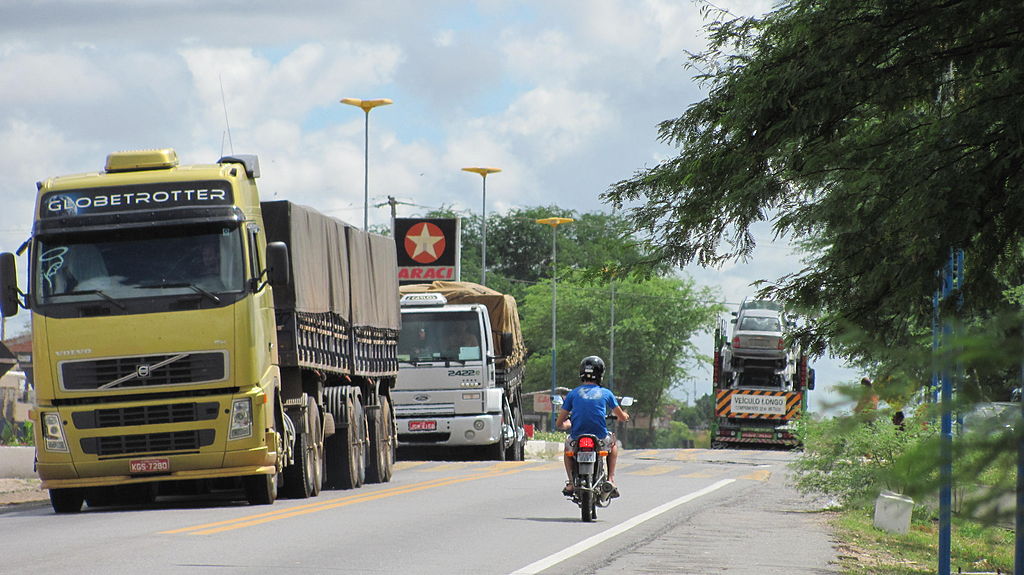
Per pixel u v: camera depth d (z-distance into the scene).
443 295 85.69
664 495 50.16
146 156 42.50
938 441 6.03
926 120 19.78
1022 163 16.95
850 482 42.28
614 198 25.33
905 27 18.59
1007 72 17.61
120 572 24.30
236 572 24.44
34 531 34.03
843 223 20.67
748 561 28.48
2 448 60.50
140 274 40.84
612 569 26.00
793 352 23.81
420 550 28.95
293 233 45.22
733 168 22.30
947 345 6.04
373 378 60.19
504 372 87.38
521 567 25.95
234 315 40.72
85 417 40.62
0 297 41.22
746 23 22.38
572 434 38.12
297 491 46.44
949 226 16.98
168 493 54.34
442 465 77.62
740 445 125.31
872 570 28.83
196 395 40.75
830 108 19.44
